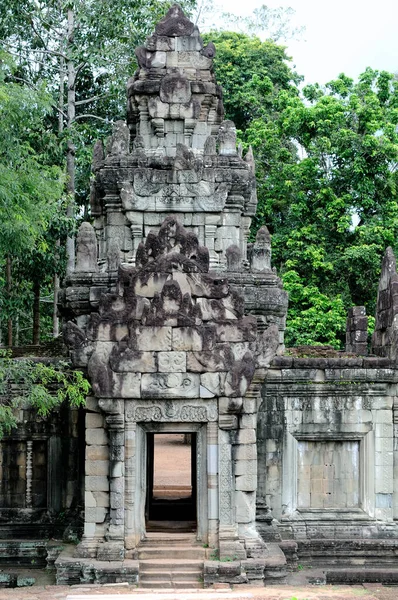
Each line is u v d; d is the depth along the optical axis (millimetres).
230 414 21156
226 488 21234
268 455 24922
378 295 27156
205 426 21422
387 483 25000
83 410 25062
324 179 43000
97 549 21125
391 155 41688
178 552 21156
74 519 24266
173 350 21062
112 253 25969
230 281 26031
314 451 25203
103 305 21422
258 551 21328
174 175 26438
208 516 21312
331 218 42281
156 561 20906
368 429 25078
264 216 45344
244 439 21484
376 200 43094
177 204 26375
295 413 25000
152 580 20562
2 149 22016
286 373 24859
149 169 26438
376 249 41562
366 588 22281
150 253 21797
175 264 21484
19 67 40906
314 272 42000
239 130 47750
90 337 21281
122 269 21719
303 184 43688
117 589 20078
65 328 21656
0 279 31188
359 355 27797
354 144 42000
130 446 21188
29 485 25469
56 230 36438
